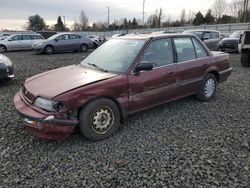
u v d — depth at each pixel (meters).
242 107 5.45
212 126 4.46
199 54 5.46
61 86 3.76
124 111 4.17
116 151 3.61
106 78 3.98
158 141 3.90
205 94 5.69
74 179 3.01
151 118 4.79
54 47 18.72
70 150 3.64
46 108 3.54
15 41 21.14
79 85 3.73
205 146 3.75
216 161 3.35
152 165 3.27
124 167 3.23
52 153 3.57
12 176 3.07
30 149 3.68
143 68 4.19
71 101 3.54
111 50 4.85
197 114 5.02
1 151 3.62
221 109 5.31
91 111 3.75
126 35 5.25
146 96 4.42
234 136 4.08
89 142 3.87
